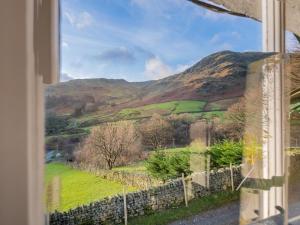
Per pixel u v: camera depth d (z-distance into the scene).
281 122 1.32
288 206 1.31
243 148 1.19
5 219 0.52
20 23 0.54
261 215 1.22
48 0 0.63
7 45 0.52
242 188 1.17
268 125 1.27
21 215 0.54
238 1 1.18
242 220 1.16
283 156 1.32
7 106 0.52
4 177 0.52
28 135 0.55
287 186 1.32
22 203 0.54
